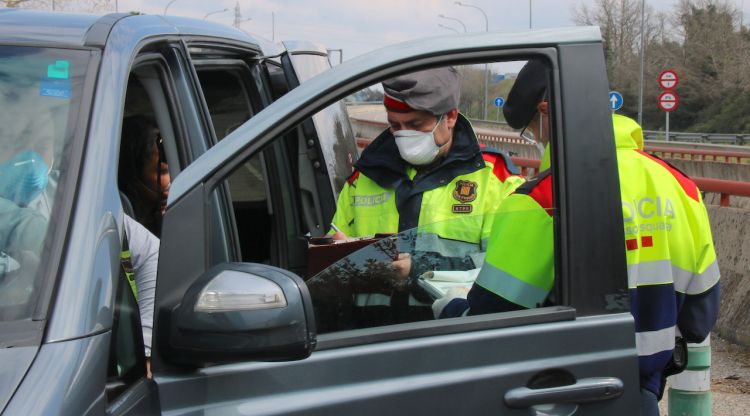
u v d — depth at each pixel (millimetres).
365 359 2002
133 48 2229
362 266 2199
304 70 4566
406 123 3008
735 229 6949
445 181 3146
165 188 3014
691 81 70750
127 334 1839
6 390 1510
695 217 2645
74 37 2158
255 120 2012
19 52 2090
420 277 2242
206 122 2748
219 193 2582
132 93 3025
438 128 3031
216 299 1745
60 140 1924
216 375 1895
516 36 2182
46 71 2051
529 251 2256
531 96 2500
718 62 68938
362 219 3336
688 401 3408
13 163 1895
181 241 1925
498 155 3189
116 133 1979
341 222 3521
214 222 2459
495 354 2090
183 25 2922
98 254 1771
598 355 2141
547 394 2086
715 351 6434
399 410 1994
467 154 3150
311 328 1782
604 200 2172
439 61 2131
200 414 1857
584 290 2162
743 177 20906
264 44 4215
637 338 2520
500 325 2127
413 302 2219
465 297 2258
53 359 1584
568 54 2189
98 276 1742
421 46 2131
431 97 2939
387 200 3285
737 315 6613
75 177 1866
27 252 1760
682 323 2709
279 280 1767
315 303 2137
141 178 2988
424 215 3146
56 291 1692
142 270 2469
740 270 6785
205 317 1742
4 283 1712
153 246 2510
